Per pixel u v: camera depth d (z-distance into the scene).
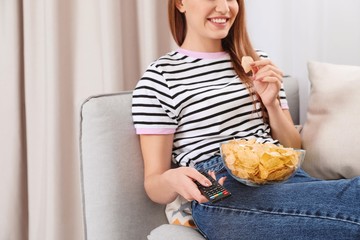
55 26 1.72
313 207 0.96
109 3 1.68
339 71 1.42
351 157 1.30
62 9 1.74
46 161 1.79
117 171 1.18
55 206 1.79
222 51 1.37
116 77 1.72
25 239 1.91
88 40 1.79
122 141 1.20
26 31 1.76
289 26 1.78
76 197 1.85
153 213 1.24
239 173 1.05
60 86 1.76
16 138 1.83
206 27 1.28
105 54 1.71
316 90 1.43
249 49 1.37
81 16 1.78
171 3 1.35
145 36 1.77
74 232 1.86
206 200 0.98
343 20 1.72
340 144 1.32
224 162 1.08
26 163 1.89
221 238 1.04
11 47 1.78
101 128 1.18
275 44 1.81
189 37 1.33
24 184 1.89
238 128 1.27
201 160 1.24
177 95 1.23
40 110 1.81
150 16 1.75
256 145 1.06
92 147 1.19
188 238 1.01
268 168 1.00
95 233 1.19
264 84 1.28
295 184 1.04
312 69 1.48
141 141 1.22
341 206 0.93
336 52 1.75
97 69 1.80
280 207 1.00
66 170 1.82
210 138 1.24
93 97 1.20
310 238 0.94
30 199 1.86
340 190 0.97
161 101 1.21
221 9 1.25
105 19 1.69
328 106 1.38
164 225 1.11
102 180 1.17
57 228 1.81
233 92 1.28
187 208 1.21
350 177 1.32
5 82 1.81
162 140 1.21
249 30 1.82
